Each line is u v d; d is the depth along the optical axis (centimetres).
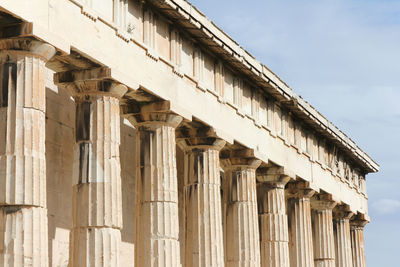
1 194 2673
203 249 3875
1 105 2741
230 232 4325
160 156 3562
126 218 4078
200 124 3897
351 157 6159
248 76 4331
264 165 4691
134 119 3616
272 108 4675
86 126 3147
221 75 4100
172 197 3559
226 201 4375
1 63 2770
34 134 2734
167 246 3494
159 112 3566
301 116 5016
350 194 6147
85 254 3038
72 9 2983
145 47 3416
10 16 2709
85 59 3075
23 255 2633
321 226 5581
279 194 4738
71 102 3712
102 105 3166
